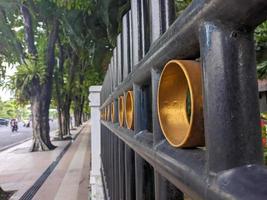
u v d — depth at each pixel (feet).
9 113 267.80
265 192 1.78
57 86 74.64
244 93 2.11
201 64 2.26
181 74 3.00
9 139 92.07
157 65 3.46
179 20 2.63
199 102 2.49
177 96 3.13
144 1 4.68
